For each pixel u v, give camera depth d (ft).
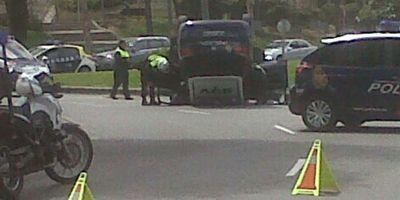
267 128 70.23
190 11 217.15
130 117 81.25
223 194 41.24
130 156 54.90
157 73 96.58
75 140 44.75
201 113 85.25
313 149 41.50
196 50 94.73
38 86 47.39
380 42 66.23
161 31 233.14
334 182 41.63
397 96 65.31
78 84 123.44
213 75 95.09
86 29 194.90
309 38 249.75
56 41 192.34
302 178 41.29
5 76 41.75
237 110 88.94
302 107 68.23
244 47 95.30
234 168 49.34
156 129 70.38
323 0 263.49
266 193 41.37
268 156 53.93
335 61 67.36
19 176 40.50
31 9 220.02
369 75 65.98
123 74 107.45
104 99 108.47
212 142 61.31
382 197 40.19
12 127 40.11
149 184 44.34
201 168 49.52
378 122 75.87
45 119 43.57
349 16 241.55
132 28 234.38
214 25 95.61
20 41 139.74
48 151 41.93
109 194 41.52
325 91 67.21
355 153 54.95
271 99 99.50
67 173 44.29
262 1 256.52
